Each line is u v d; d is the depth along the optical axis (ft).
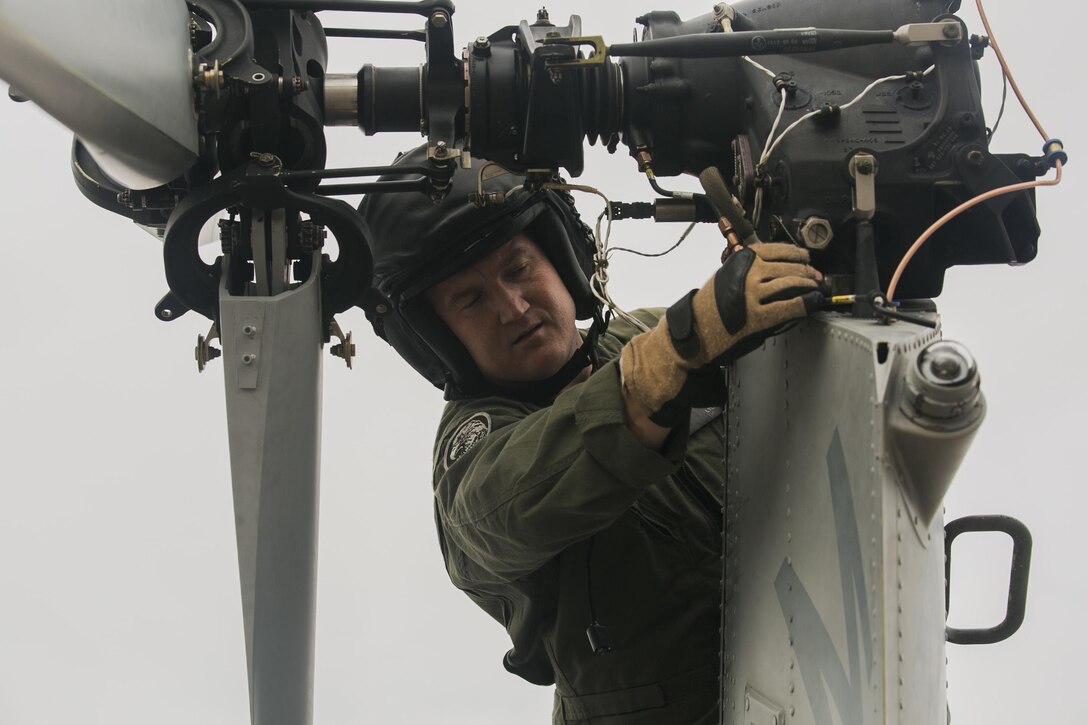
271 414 6.57
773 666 6.61
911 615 5.25
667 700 8.27
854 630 5.47
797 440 6.30
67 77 5.32
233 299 6.56
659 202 7.26
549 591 8.57
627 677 8.33
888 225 6.38
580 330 9.95
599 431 6.61
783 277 5.94
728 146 7.13
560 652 8.51
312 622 7.27
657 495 8.42
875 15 6.78
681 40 6.43
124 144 6.02
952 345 5.01
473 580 8.84
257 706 7.47
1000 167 6.36
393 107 7.18
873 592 5.25
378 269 8.87
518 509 7.05
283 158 6.97
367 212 9.04
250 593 6.75
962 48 6.48
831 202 6.32
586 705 8.52
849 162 6.30
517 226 8.72
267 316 6.55
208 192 6.68
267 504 6.60
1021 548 7.09
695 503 8.51
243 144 6.89
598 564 8.35
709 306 6.07
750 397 7.19
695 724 8.25
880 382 5.21
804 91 6.61
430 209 8.66
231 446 6.55
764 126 6.66
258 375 6.56
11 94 5.83
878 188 6.32
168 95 6.26
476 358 9.02
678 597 8.33
